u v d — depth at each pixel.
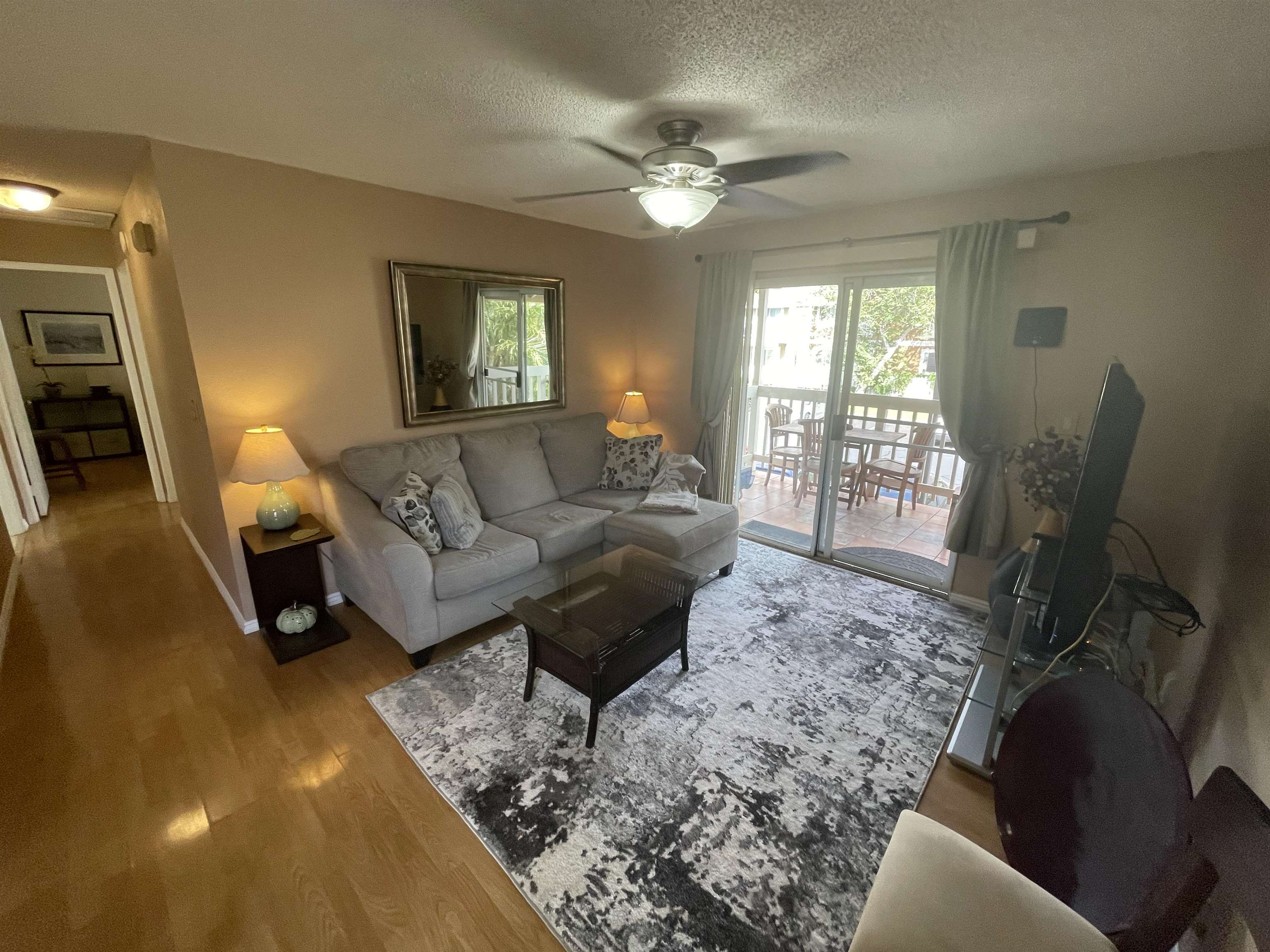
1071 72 1.52
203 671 2.45
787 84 1.62
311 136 2.11
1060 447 2.37
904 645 2.72
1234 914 1.10
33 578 3.37
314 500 2.89
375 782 1.85
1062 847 1.27
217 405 2.50
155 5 1.22
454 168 2.54
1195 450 2.29
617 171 2.56
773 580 3.46
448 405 3.37
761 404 4.25
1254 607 1.43
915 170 2.43
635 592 2.42
